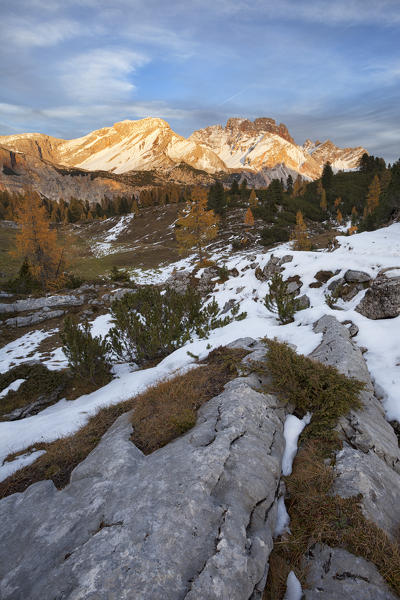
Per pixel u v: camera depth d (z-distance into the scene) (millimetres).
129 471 4047
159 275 44531
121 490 3619
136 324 11703
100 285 33125
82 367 10859
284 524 3570
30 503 3869
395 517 3482
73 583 2506
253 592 2707
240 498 3375
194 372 7145
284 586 3016
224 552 2764
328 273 14469
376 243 16203
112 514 3256
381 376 6586
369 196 79750
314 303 12891
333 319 9109
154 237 80750
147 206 125812
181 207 98188
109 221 105750
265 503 3479
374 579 2844
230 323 13203
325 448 4426
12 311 25281
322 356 6988
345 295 12133
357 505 3475
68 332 10906
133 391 7930
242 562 2738
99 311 25094
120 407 6934
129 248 72125
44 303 26453
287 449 4598
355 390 5285
